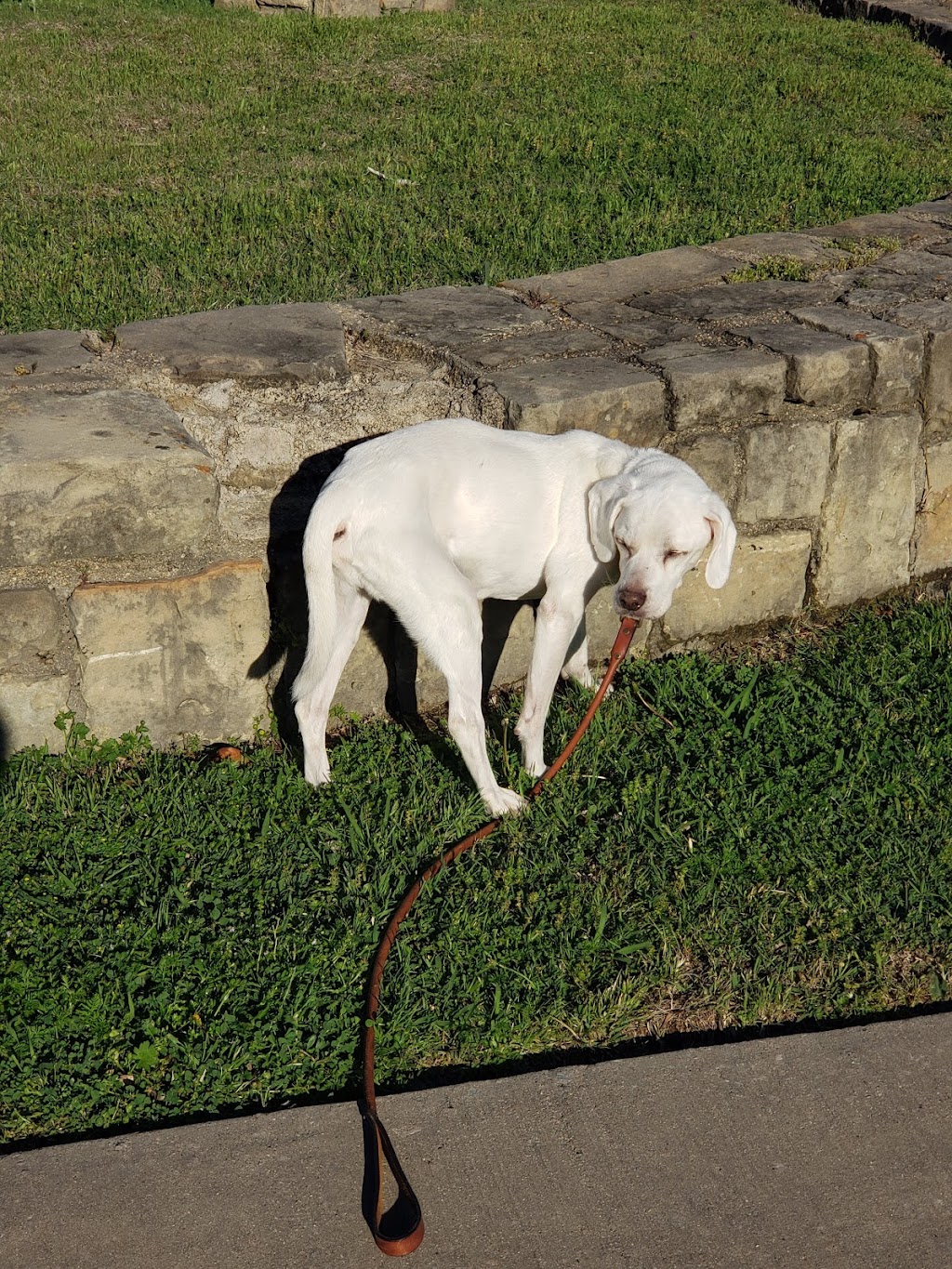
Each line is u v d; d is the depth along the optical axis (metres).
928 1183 2.46
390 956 2.80
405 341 3.75
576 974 2.78
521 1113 2.54
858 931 2.89
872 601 3.87
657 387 3.48
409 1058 2.65
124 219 4.83
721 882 2.96
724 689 3.46
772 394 3.58
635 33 8.19
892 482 3.76
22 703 3.13
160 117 6.39
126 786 3.10
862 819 3.11
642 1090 2.58
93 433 3.21
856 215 4.99
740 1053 2.63
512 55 7.49
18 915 2.82
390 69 7.26
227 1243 2.38
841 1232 2.40
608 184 5.29
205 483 3.16
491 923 2.86
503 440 3.08
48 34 7.88
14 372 3.53
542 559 3.07
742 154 5.74
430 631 2.94
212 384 3.56
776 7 9.20
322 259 4.51
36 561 3.11
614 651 3.09
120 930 2.80
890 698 3.45
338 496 2.94
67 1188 2.43
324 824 3.04
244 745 3.30
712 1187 2.45
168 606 3.16
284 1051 2.63
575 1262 2.37
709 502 2.93
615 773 3.22
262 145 5.89
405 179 5.33
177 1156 2.47
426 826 3.05
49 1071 2.59
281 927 2.82
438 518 2.98
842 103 6.71
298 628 3.29
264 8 8.70
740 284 4.14
